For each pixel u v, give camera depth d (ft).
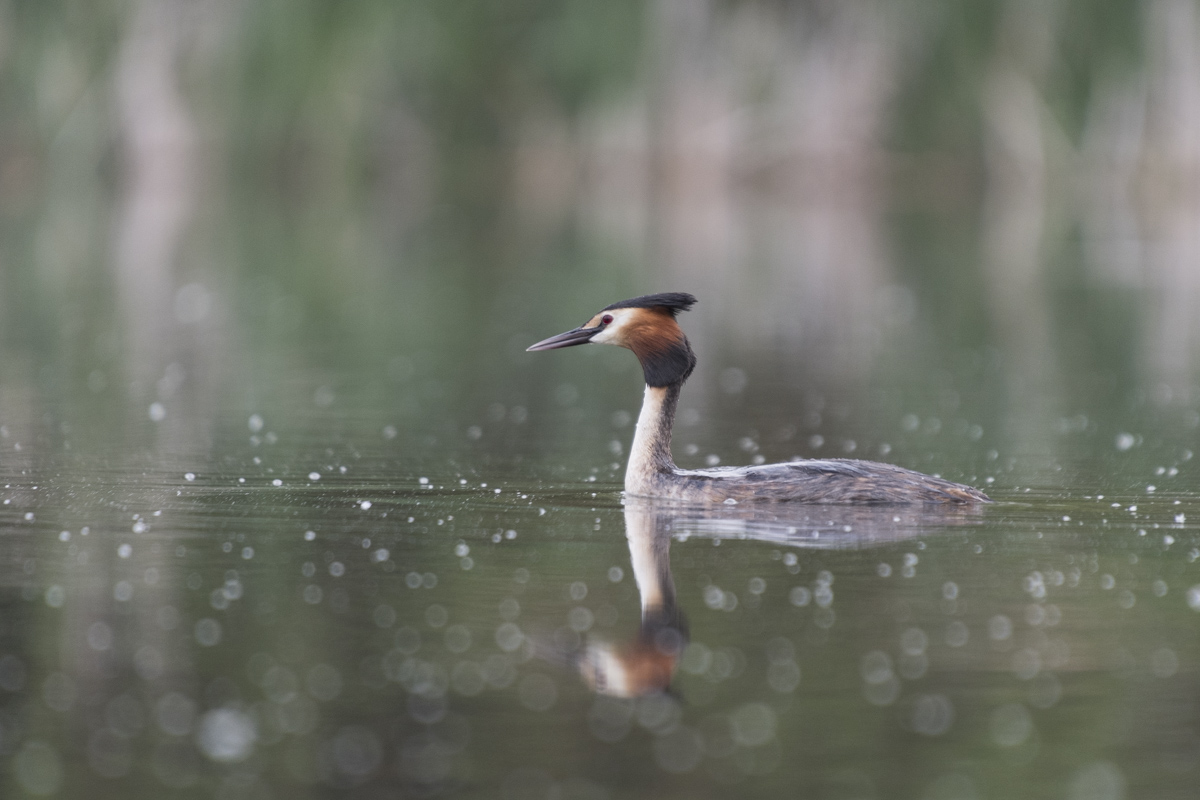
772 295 98.73
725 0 192.75
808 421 53.62
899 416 54.70
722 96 192.65
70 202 170.09
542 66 197.67
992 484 40.16
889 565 30.01
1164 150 182.70
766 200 189.26
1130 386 62.85
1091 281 108.27
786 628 25.68
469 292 100.27
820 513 35.37
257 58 174.91
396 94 206.08
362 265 117.60
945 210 176.55
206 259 118.42
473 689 22.68
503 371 68.13
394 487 39.06
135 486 38.86
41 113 179.63
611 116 193.57
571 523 34.27
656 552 31.07
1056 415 54.85
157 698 22.22
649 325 38.37
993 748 20.62
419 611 26.58
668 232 148.56
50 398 56.75
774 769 19.94
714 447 48.06
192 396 58.08
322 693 22.45
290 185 201.57
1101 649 24.57
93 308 87.56
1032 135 181.78
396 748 20.52
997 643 24.84
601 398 59.62
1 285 97.19
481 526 33.78
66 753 20.34
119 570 29.37
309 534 32.86
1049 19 173.37
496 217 168.25
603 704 22.11
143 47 179.93
